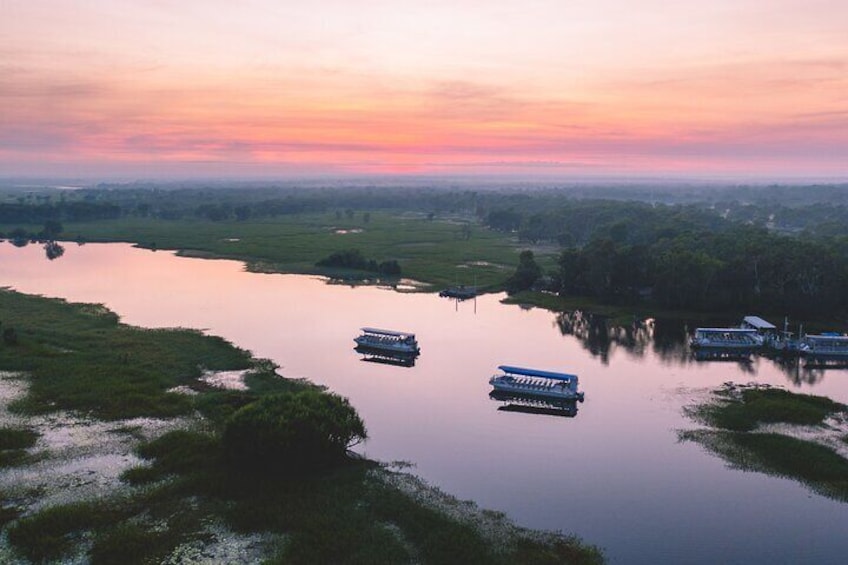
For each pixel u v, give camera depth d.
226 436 60.81
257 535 49.78
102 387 80.75
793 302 130.50
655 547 49.50
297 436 58.81
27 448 63.94
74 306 131.25
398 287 164.25
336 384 88.50
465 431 72.56
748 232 178.00
